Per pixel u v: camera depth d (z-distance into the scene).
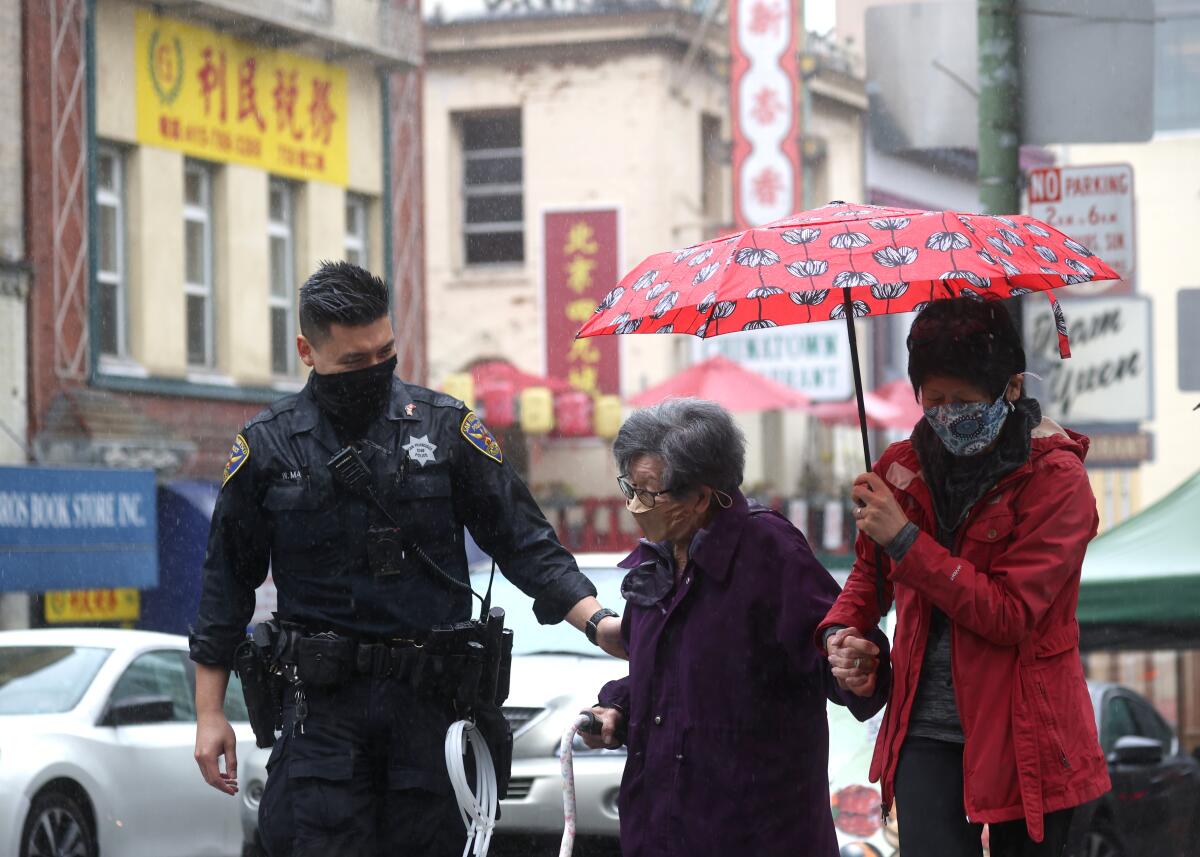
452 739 6.66
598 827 12.86
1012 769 5.97
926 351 5.95
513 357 53.56
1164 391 61.28
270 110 36.84
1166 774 17.58
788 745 6.43
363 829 6.66
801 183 49.28
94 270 32.03
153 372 33.53
